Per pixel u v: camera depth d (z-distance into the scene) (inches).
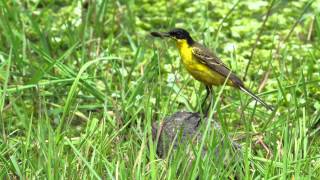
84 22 676.7
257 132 537.6
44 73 571.5
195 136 467.8
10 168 469.4
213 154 453.1
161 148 495.8
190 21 737.6
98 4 707.4
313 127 561.0
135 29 713.0
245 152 448.5
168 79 598.5
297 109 527.8
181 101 585.3
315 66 658.8
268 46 703.7
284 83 625.0
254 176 468.1
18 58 609.0
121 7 739.4
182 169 441.1
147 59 651.5
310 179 446.0
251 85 633.6
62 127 535.5
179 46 546.3
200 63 538.3
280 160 490.3
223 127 470.3
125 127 521.7
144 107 544.7
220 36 719.1
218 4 777.6
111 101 559.8
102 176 450.3
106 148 490.0
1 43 645.3
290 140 492.4
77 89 580.7
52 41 671.8
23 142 491.5
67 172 454.3
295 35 722.8
